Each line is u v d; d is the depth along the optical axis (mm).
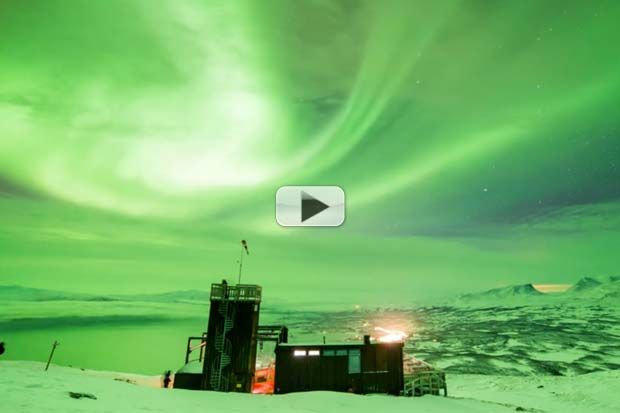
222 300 23984
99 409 11688
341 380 22391
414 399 21375
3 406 10359
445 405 20391
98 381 18031
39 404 11070
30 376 15938
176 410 13320
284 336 26766
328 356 22844
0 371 16188
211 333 23516
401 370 23000
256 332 24547
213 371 22812
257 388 24547
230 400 17359
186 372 23562
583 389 38375
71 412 10680
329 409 16547
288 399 18641
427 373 25031
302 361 22641
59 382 15469
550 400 34062
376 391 22453
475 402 23266
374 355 23109
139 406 13234
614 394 34844
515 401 33500
